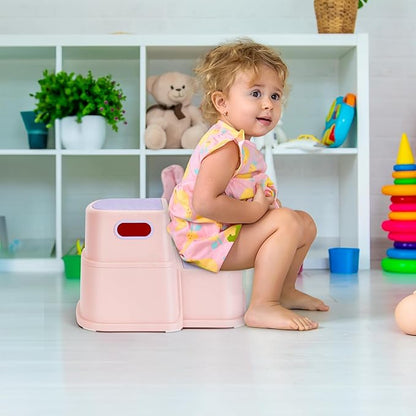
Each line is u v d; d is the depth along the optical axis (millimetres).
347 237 3080
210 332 1597
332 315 1793
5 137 3283
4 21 3242
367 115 2863
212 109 1763
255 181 1707
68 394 1113
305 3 3275
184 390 1132
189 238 1636
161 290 1619
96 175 3277
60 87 2820
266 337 1533
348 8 2889
